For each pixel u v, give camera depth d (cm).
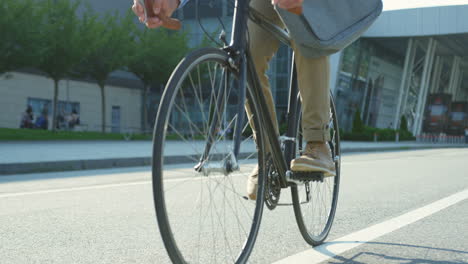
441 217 336
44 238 265
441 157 1284
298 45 198
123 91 3322
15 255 229
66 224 304
